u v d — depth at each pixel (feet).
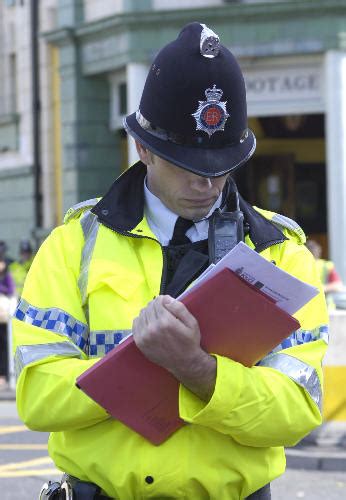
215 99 19.24
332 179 118.01
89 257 20.21
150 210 20.59
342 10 116.06
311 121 136.67
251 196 139.03
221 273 17.66
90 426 19.90
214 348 18.43
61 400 19.24
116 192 20.65
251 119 135.33
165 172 19.75
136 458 19.43
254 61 119.65
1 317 93.81
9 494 53.06
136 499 19.74
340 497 52.60
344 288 91.09
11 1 150.30
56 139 141.18
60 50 136.46
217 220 20.17
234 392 18.21
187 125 19.26
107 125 135.64
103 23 126.00
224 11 118.21
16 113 150.00
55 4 139.03
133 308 19.85
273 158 138.21
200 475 19.35
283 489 54.49
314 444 62.85
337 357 62.80
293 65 119.44
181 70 19.24
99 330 19.84
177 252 20.21
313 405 19.42
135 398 18.81
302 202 138.92
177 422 19.19
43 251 20.76
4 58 154.40
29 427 19.95
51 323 19.92
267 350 18.71
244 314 18.10
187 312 17.76
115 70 129.70
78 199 134.41
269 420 18.74
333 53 116.47
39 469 59.26
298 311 20.21
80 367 19.30
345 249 118.21
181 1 121.60
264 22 118.21
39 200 144.77
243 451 19.67
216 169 19.26
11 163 151.74
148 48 122.21
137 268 20.12
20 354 19.85
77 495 19.92
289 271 20.45
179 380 18.42
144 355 18.35
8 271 101.35
